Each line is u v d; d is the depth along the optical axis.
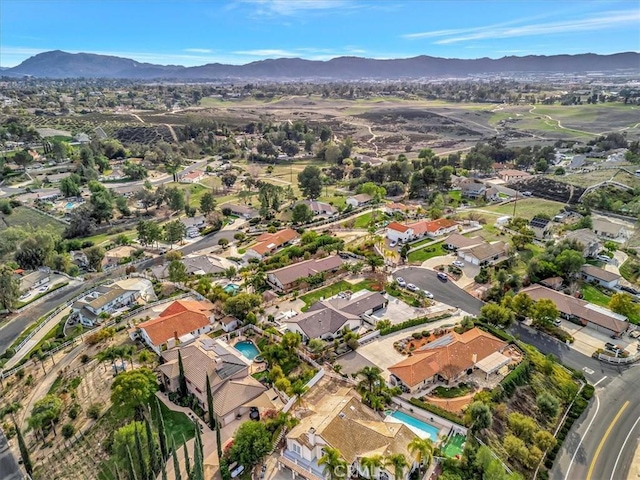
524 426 73.25
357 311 109.62
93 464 69.75
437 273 134.12
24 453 66.00
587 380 89.44
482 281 127.38
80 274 151.75
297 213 187.38
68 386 87.69
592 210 186.25
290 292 124.94
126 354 89.25
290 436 68.94
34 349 104.56
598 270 127.81
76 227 193.00
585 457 71.81
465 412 75.75
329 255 147.38
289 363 92.25
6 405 84.69
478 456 63.97
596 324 105.25
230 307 107.56
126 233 196.00
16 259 151.62
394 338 100.69
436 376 86.62
